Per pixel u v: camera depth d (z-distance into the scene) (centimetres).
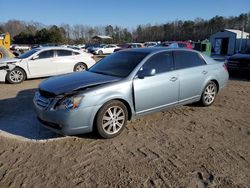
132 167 351
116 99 444
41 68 1045
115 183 316
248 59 1050
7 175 333
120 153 390
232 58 1106
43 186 311
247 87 888
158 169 346
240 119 541
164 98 511
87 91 412
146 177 328
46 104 418
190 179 323
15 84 966
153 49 536
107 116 434
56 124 412
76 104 400
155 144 420
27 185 312
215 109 610
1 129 486
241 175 331
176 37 7994
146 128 488
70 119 400
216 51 3500
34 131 477
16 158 375
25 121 531
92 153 390
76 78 473
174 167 350
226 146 412
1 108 625
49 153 390
